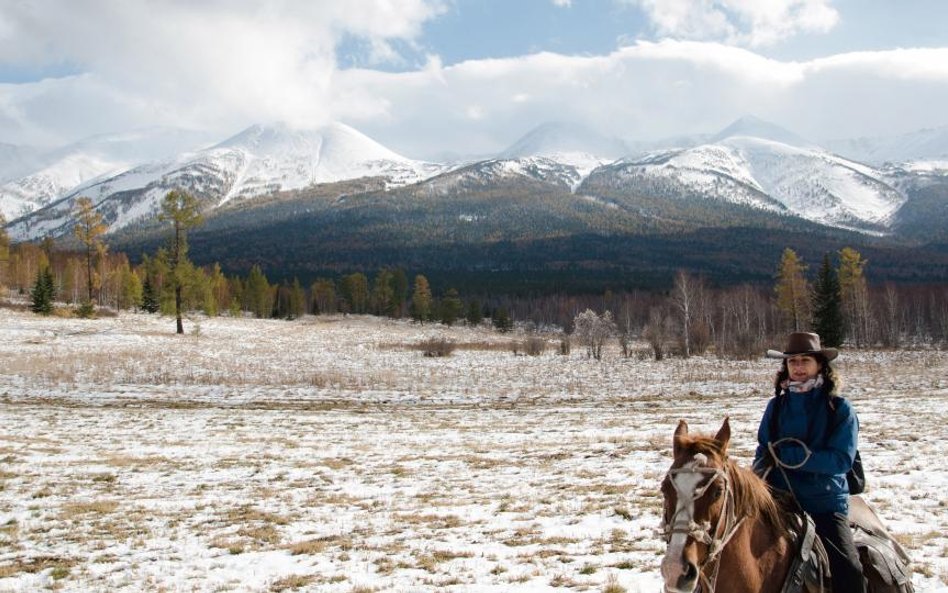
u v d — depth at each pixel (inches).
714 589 175.3
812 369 203.6
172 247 2684.5
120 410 1263.5
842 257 3093.0
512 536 472.4
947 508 477.7
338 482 703.1
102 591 397.4
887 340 3206.2
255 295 5036.9
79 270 4399.6
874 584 202.7
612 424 1045.2
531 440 930.7
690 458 174.2
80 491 679.1
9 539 513.7
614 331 3614.7
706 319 3307.1
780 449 204.5
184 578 417.1
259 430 1058.7
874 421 937.5
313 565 432.5
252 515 569.6
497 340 3631.9
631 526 476.4
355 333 3607.3
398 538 484.7
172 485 703.7
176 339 2556.6
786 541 190.1
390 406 1350.9
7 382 1544.0
